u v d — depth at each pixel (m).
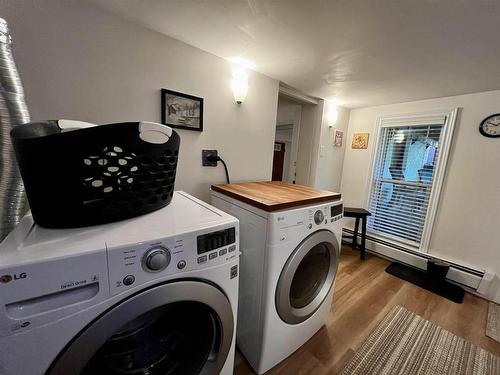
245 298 1.20
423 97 2.21
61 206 0.60
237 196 1.25
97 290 0.53
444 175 2.19
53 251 0.50
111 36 1.15
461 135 2.08
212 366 0.81
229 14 1.08
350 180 2.98
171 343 0.80
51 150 0.56
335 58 1.48
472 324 1.62
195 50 1.43
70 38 1.05
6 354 0.45
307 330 1.33
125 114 1.24
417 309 1.75
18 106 0.77
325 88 2.10
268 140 1.96
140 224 0.70
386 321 1.60
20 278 0.45
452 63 1.45
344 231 3.05
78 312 0.51
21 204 0.77
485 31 1.08
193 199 1.08
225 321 0.79
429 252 2.33
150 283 0.60
